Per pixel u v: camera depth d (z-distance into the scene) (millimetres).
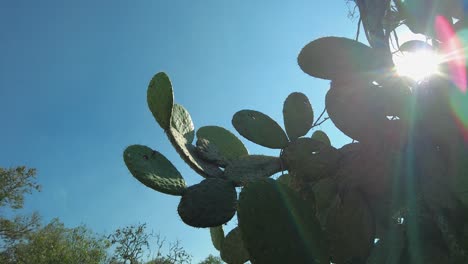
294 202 1257
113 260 13984
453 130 1213
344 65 1438
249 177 1516
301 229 1230
